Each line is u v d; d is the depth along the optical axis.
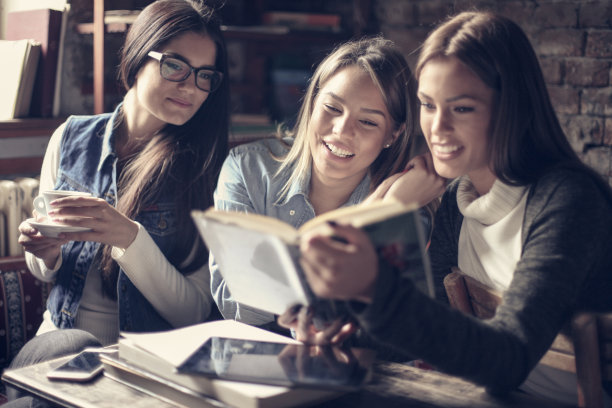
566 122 2.40
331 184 1.50
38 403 1.17
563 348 1.11
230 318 1.53
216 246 0.99
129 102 1.84
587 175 1.11
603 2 2.24
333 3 3.22
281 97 3.20
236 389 0.89
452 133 1.10
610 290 1.13
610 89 2.26
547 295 0.98
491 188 1.19
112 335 1.79
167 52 1.72
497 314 0.99
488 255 1.22
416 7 2.86
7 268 1.99
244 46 3.27
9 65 2.38
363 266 0.82
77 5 2.57
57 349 1.39
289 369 0.95
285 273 0.92
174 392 0.98
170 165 1.79
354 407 0.97
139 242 1.62
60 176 1.85
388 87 1.38
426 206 1.45
